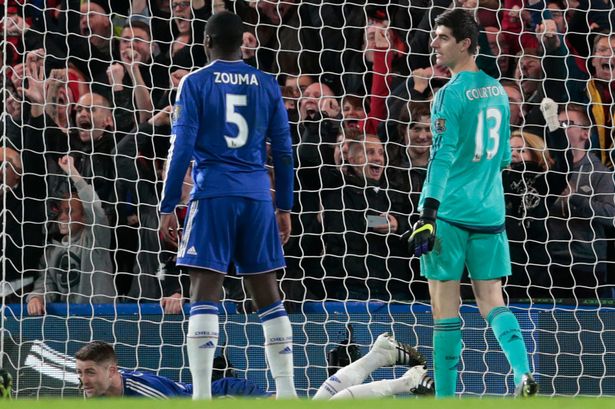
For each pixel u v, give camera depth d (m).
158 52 33.16
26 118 31.66
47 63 32.56
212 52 19.86
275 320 19.64
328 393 25.61
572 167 31.25
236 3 33.59
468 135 21.61
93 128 31.39
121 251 30.52
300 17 33.62
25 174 30.06
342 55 32.44
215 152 19.34
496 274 22.03
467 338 27.69
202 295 19.20
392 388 25.75
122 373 24.75
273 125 19.92
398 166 31.62
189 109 19.14
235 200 19.23
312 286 30.25
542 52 33.12
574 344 27.66
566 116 32.03
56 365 27.33
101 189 31.02
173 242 30.14
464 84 21.59
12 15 33.09
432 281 22.05
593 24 34.16
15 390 27.22
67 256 29.77
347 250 30.36
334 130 31.62
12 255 29.94
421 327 27.59
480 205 21.78
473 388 27.64
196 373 18.95
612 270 31.00
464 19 21.81
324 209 30.58
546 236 30.75
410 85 32.53
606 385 27.56
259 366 27.64
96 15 33.09
